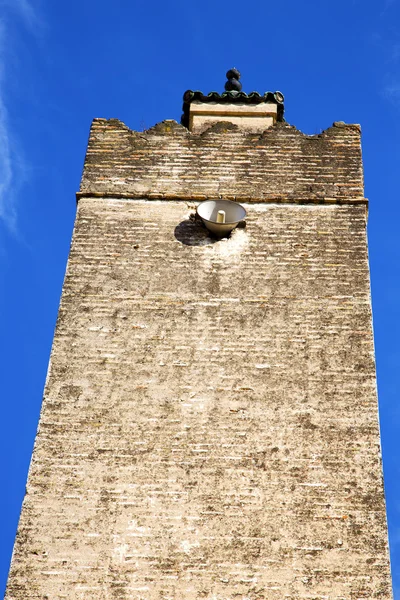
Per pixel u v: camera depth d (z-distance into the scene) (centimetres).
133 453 2452
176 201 2891
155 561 2312
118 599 2267
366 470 2434
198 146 2986
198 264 2762
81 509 2378
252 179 2927
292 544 2334
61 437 2477
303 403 2525
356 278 2742
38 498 2391
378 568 2308
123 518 2366
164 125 3025
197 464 2436
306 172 2939
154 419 2502
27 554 2322
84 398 2534
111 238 2814
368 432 2484
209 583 2286
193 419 2498
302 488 2405
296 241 2809
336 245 2803
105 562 2311
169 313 2673
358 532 2352
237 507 2378
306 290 2717
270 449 2456
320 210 2869
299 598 2269
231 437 2472
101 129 3023
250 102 3194
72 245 2802
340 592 2280
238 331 2641
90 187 2909
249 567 2305
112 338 2630
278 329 2644
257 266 2758
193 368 2578
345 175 2934
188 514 2370
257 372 2573
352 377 2569
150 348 2614
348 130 3022
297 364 2588
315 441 2469
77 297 2703
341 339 2631
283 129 3019
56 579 2294
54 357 2600
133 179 2928
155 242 2808
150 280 2733
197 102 3194
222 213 2784
